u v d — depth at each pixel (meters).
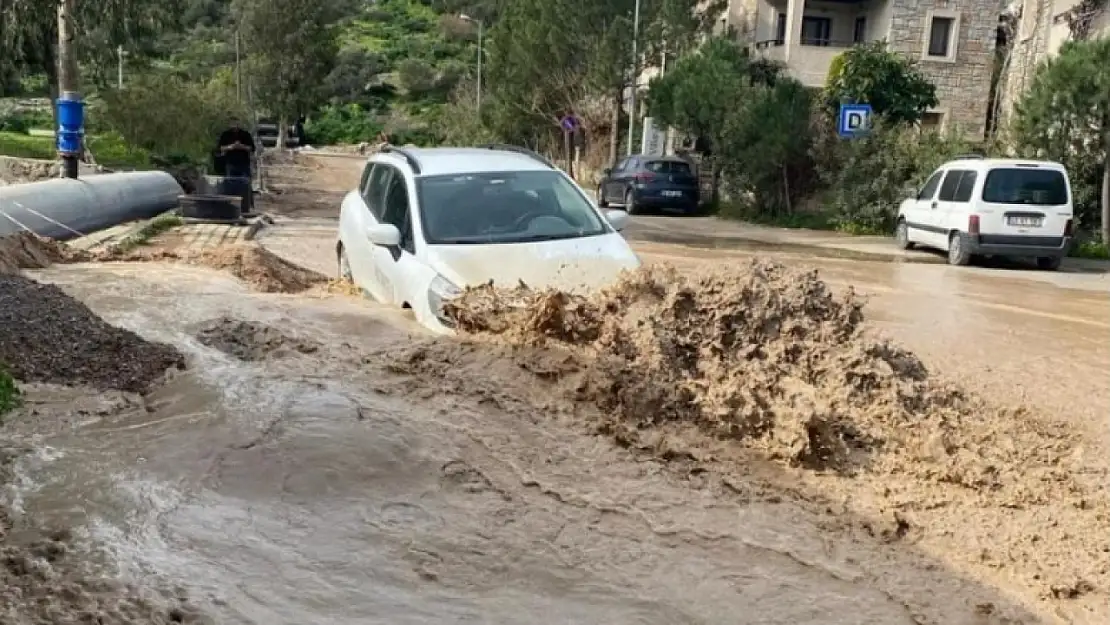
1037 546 4.61
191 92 29.91
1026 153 21.84
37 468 4.63
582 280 7.49
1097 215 21.30
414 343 6.75
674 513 4.64
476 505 4.54
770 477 5.26
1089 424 6.98
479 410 5.61
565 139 42.78
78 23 28.11
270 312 7.82
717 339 6.42
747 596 3.94
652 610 3.78
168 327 7.24
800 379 6.16
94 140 31.03
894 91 30.50
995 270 17.62
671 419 5.80
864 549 4.46
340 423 5.20
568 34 39.47
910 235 20.45
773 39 39.06
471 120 53.72
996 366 9.12
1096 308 13.06
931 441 5.66
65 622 3.33
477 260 7.64
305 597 3.69
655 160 30.77
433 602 3.73
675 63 35.28
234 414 5.28
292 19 61.94
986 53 36.19
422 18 114.12
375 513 4.40
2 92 33.03
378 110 87.38
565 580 3.96
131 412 5.45
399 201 8.88
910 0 35.88
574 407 5.76
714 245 20.52
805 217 26.98
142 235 15.80
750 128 28.36
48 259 10.69
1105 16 25.20
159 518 4.19
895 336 10.48
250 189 21.56
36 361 6.14
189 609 3.50
